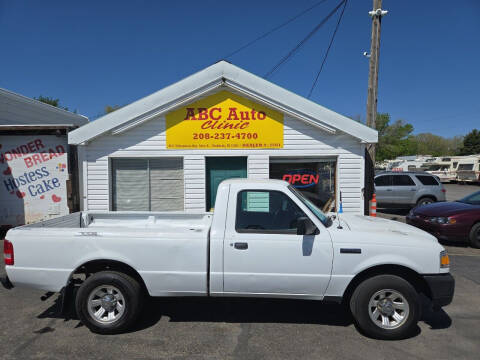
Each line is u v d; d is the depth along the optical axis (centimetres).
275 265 333
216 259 335
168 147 795
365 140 782
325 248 330
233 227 341
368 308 326
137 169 817
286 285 335
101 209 797
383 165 3984
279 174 820
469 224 696
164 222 483
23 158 838
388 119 3191
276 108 787
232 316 380
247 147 798
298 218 335
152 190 820
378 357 294
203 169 799
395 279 325
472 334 338
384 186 1210
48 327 352
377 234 340
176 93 776
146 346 312
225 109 792
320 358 292
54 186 843
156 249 337
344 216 455
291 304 415
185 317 377
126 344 315
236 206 348
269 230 343
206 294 343
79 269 354
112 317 339
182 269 337
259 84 779
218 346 312
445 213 718
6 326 354
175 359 290
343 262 329
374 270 342
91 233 341
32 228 354
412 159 4069
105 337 329
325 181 823
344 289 331
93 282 335
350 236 335
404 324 322
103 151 790
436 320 371
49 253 340
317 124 786
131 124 777
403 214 1209
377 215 1166
